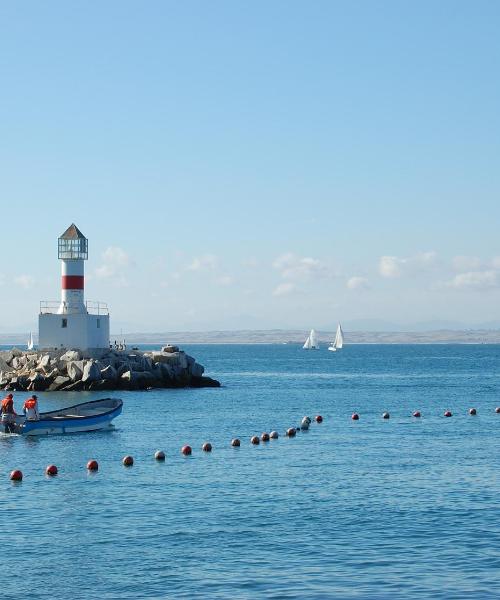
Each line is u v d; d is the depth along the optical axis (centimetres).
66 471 4944
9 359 11438
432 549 3131
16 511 3834
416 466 4997
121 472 4897
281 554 3094
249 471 4894
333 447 5962
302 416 8338
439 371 18988
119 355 11556
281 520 3609
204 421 7812
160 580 2814
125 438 6525
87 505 3953
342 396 11056
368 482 4475
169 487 4397
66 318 11362
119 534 3397
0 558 3069
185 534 3384
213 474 4797
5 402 6681
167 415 8362
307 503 3947
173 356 12012
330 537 3322
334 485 4400
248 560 3023
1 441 6316
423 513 3706
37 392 10762
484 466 4969
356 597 2633
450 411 8875
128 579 2827
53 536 3372
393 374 17638
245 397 10700
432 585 2731
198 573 2880
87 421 6900
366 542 3244
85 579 2831
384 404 9794
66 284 11431
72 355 11050
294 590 2700
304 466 5059
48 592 2716
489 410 9031
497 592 2661
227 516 3694
